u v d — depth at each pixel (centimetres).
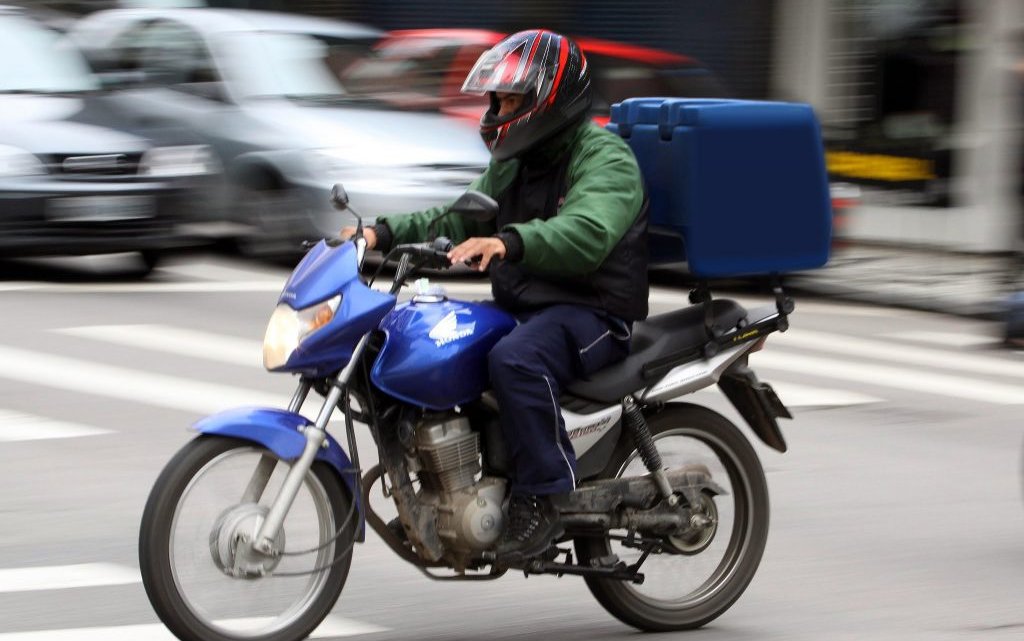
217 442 1265
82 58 3703
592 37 5231
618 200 1352
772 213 1454
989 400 2688
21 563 1602
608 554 1432
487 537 1345
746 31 5191
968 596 1622
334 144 3503
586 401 1403
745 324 1475
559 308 1377
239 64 3741
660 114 1447
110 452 2061
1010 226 4359
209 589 1285
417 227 1442
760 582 1655
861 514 1933
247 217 3688
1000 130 4556
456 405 1336
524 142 1375
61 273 3650
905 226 4809
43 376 2509
